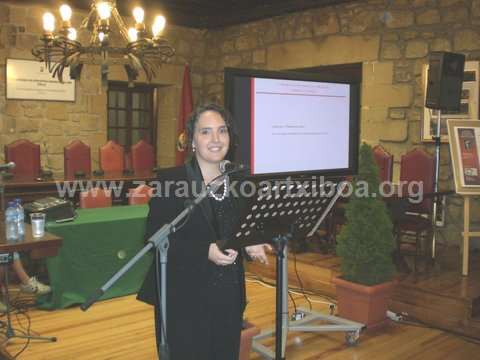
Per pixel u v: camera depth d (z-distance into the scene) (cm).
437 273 430
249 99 204
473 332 355
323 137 227
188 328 196
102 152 677
